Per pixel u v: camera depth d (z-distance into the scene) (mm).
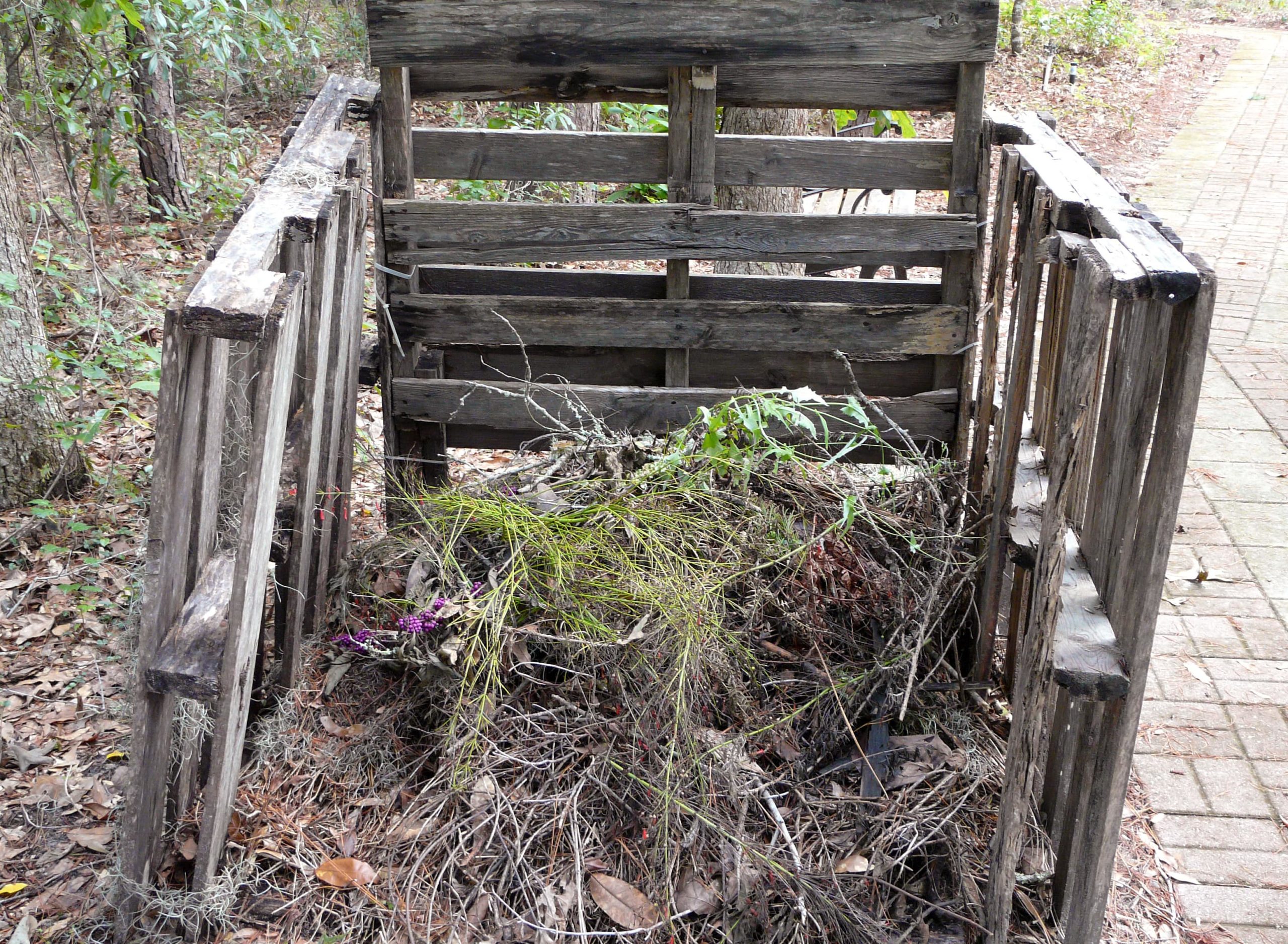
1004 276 3219
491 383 3594
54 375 5000
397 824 2688
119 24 6430
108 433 4945
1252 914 2703
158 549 2148
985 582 3188
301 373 3018
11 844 2719
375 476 4598
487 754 2719
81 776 2955
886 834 2648
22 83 5949
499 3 3197
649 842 2592
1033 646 2189
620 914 2449
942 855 2660
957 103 3254
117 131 7738
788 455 3158
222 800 2410
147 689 2189
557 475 3455
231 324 1993
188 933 2342
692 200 3375
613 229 3369
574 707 2799
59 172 7512
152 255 6832
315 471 2875
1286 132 12398
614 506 3145
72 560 4004
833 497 3420
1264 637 3891
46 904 2529
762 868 2518
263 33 7215
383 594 3199
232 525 2703
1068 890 2414
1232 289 7500
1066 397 2027
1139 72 15453
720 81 3297
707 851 2578
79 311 5539
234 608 2160
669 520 3131
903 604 3143
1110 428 2387
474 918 2453
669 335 3467
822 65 3240
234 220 2693
